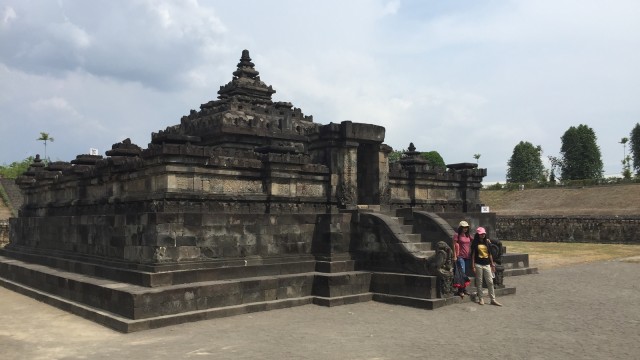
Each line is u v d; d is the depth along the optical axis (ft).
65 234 64.54
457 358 30.42
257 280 46.88
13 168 253.65
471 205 83.25
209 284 43.88
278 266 51.57
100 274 50.85
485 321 41.34
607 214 175.01
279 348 32.83
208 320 41.88
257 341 34.76
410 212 64.59
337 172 61.11
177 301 41.57
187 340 35.22
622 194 190.08
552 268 85.15
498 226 174.81
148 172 50.55
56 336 37.22
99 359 30.89
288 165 56.95
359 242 55.93
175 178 48.62
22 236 81.05
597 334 36.68
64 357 31.48
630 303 50.08
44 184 78.38
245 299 45.96
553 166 331.57
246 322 41.11
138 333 37.65
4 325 41.37
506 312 45.21
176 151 47.88
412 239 57.41
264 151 57.98
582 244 143.43
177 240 46.14
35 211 81.87
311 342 34.42
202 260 47.44
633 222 142.82
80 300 47.62
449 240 59.77
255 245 51.39
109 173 57.62
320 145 62.28
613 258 103.45
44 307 49.90
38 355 32.09
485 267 49.21
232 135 64.54
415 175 75.36
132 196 52.75
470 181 83.35
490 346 33.24
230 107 69.05
